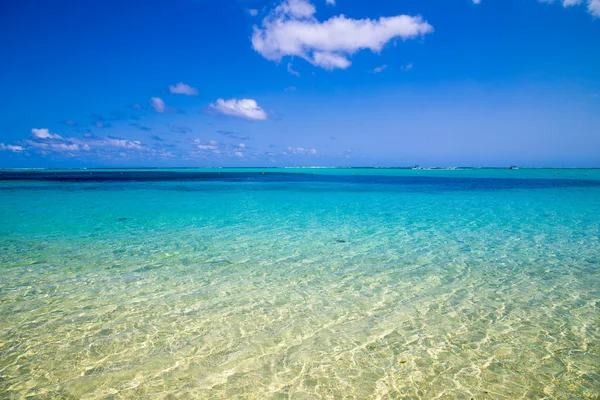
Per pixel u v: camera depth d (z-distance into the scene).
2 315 5.25
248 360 4.18
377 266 7.86
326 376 3.88
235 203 20.12
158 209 17.12
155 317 5.28
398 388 3.67
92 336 4.69
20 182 42.19
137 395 3.55
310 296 6.14
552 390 3.64
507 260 8.30
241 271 7.48
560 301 5.88
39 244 9.62
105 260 8.16
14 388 3.62
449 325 5.04
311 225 12.90
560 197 23.95
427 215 15.51
